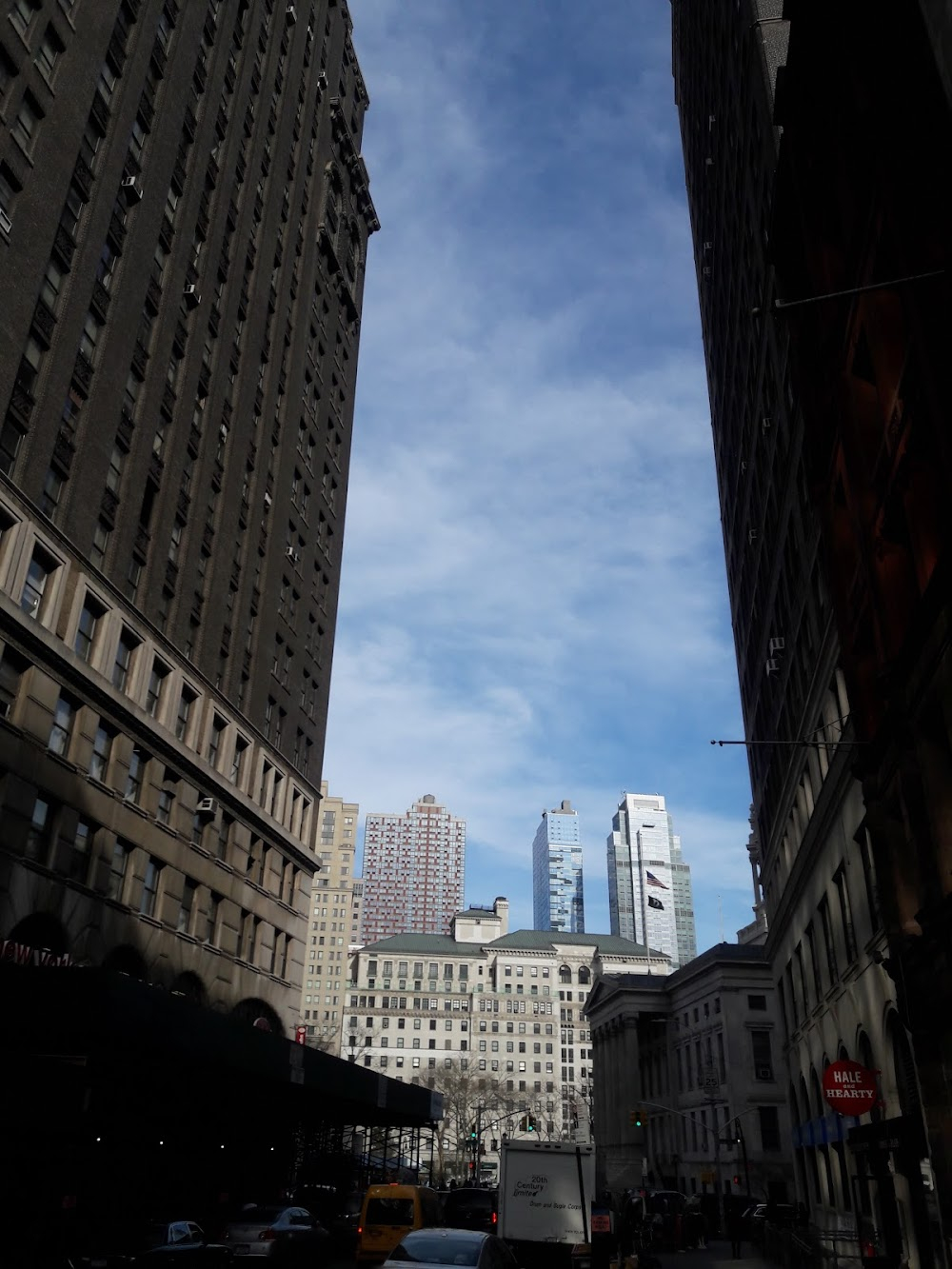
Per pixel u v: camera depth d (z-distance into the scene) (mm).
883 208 19578
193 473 44281
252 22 55719
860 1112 23859
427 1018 176750
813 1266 25406
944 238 17188
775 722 49188
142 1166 33531
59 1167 22469
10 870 28078
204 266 46719
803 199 27625
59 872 30656
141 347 39875
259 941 46594
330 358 65750
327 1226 31625
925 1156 22500
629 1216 41406
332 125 70812
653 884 184125
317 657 59000
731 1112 83188
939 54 16734
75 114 34969
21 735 29188
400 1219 24094
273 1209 24359
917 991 21734
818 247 27469
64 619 32625
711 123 57906
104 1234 21656
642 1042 112000
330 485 64062
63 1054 24531
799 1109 49969
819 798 35938
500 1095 152125
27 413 31766
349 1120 53656
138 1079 32500
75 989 22906
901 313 21953
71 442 34375
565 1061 176500
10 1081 21562
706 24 59375
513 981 178875
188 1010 26859
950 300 17109
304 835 54062
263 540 52156
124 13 40500
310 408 61156
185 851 39562
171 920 38000
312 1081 36156
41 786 30000
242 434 49375
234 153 51469
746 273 48375
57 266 34281
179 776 39531
